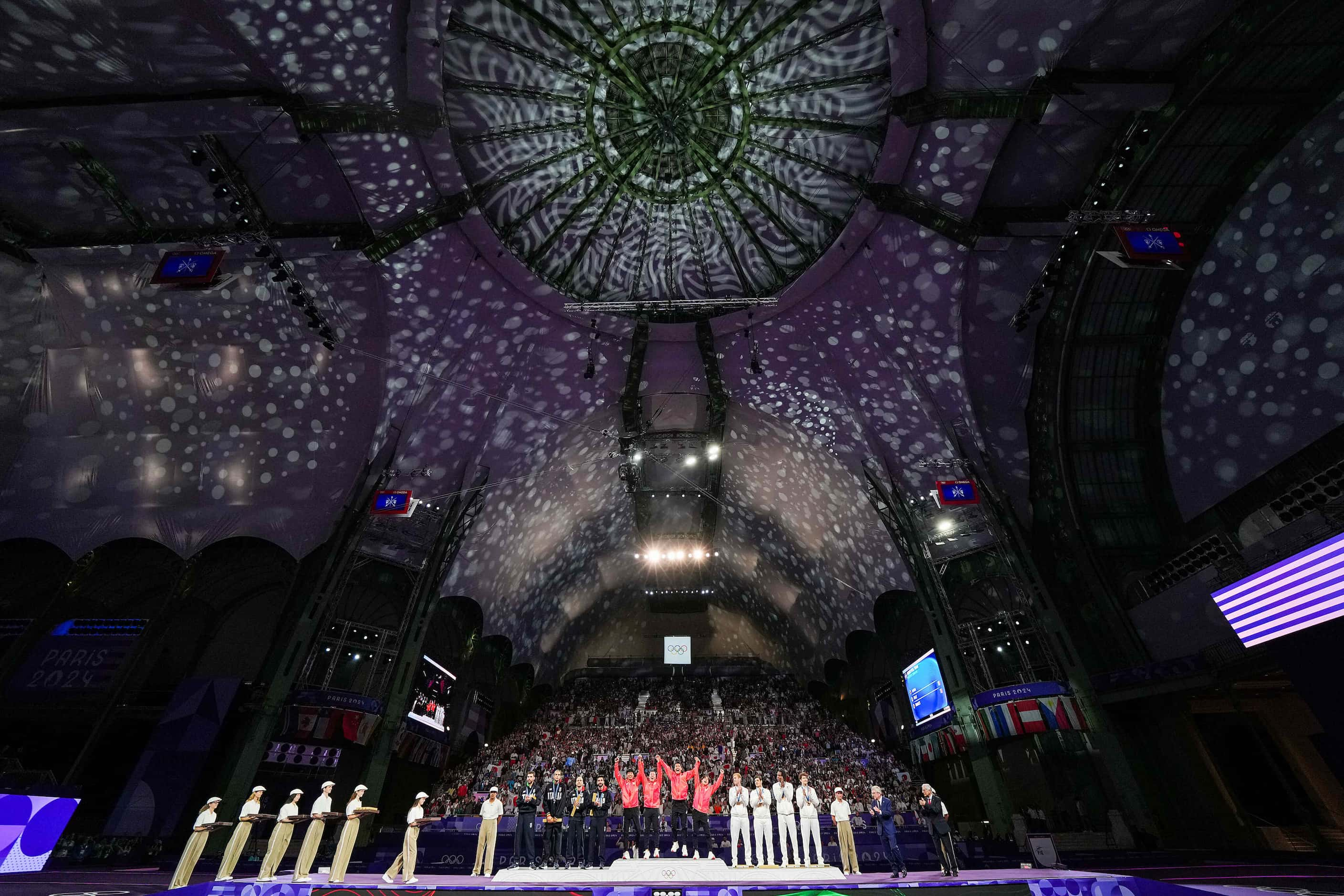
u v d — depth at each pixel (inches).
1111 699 730.2
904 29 603.2
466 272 842.2
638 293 951.0
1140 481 802.8
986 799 761.0
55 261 786.8
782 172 824.3
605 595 1659.7
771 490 1251.8
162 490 927.7
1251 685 720.3
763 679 1658.5
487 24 657.0
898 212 759.1
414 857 419.8
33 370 865.5
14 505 891.4
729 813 815.1
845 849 443.8
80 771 730.2
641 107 760.3
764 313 943.0
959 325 842.8
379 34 588.7
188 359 894.4
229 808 682.8
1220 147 622.8
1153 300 737.6
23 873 405.7
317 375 914.7
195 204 741.9
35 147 666.2
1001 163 695.7
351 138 666.8
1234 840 633.6
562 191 821.9
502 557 1136.8
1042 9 558.3
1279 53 546.9
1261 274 657.6
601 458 1213.7
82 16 530.3
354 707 791.7
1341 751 446.3
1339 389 607.5
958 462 908.0
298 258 770.8
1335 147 585.0
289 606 866.1
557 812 477.4
